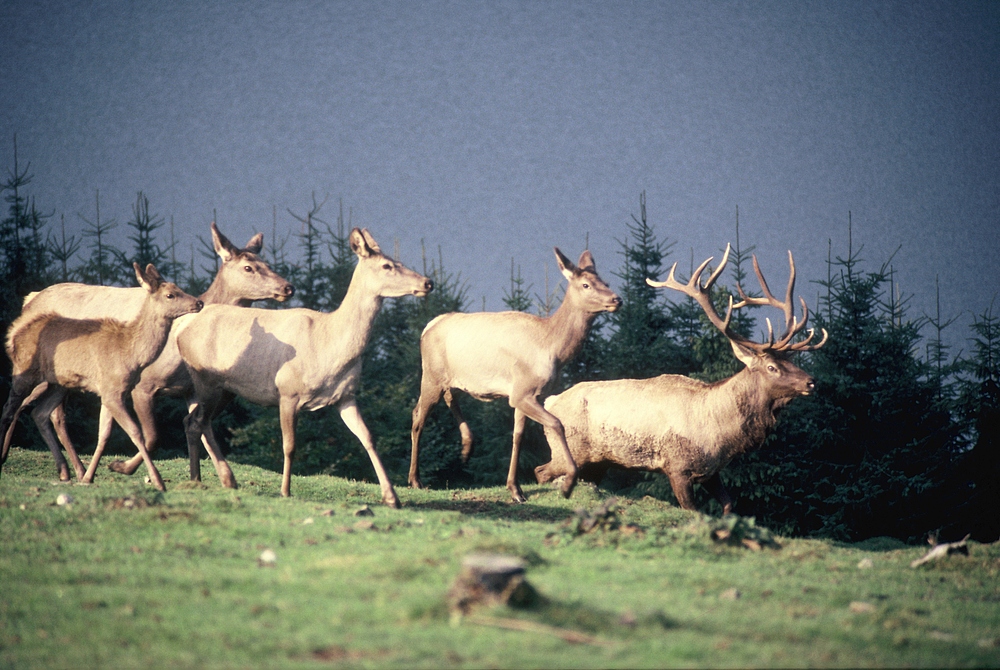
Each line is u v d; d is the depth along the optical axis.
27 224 68.25
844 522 55.75
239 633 16.38
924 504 57.88
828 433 56.69
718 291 58.91
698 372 60.00
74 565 20.56
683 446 37.69
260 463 56.19
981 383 56.78
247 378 32.78
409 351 65.19
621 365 61.78
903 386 59.09
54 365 31.33
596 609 18.08
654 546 24.66
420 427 40.66
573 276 37.34
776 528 56.34
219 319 33.31
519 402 37.47
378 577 19.75
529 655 15.45
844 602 20.62
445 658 15.22
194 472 34.28
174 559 21.16
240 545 22.86
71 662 15.22
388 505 32.22
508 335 37.88
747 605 19.72
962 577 24.70
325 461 57.44
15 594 18.56
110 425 32.50
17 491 29.12
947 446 58.84
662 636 16.94
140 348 30.89
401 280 32.62
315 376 32.53
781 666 15.77
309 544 23.27
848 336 60.88
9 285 64.81
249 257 37.09
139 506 26.34
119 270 68.12
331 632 16.42
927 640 17.84
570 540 24.98
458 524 27.50
